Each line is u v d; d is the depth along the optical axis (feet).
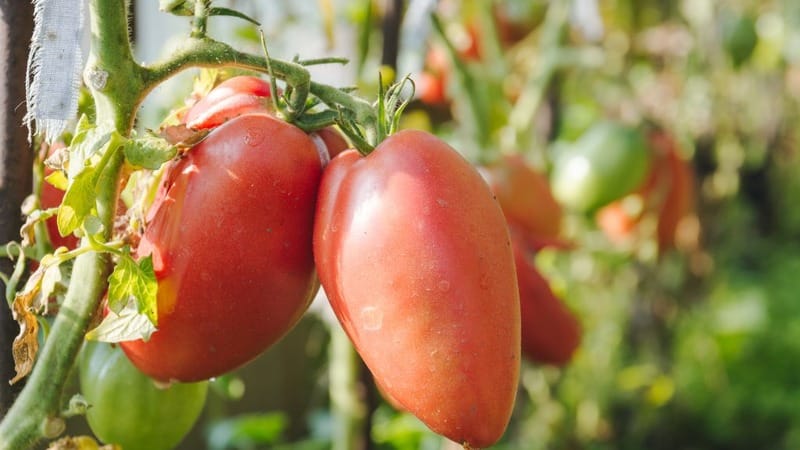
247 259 1.87
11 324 2.04
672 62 5.81
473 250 1.80
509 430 4.88
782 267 11.00
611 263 4.56
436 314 1.78
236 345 1.92
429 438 3.96
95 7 1.84
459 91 3.78
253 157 1.88
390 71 3.10
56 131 1.87
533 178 3.27
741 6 5.86
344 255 1.83
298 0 3.34
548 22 4.17
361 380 3.13
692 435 8.26
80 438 2.03
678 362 7.99
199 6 1.90
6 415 1.95
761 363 9.42
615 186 4.10
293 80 1.92
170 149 1.85
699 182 6.35
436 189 1.82
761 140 8.20
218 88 2.01
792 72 8.27
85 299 1.92
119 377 2.16
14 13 2.01
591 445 5.97
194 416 2.23
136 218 1.94
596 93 5.46
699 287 6.30
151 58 3.27
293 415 5.14
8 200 2.03
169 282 1.88
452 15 4.14
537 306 2.89
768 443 8.59
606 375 5.77
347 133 1.89
